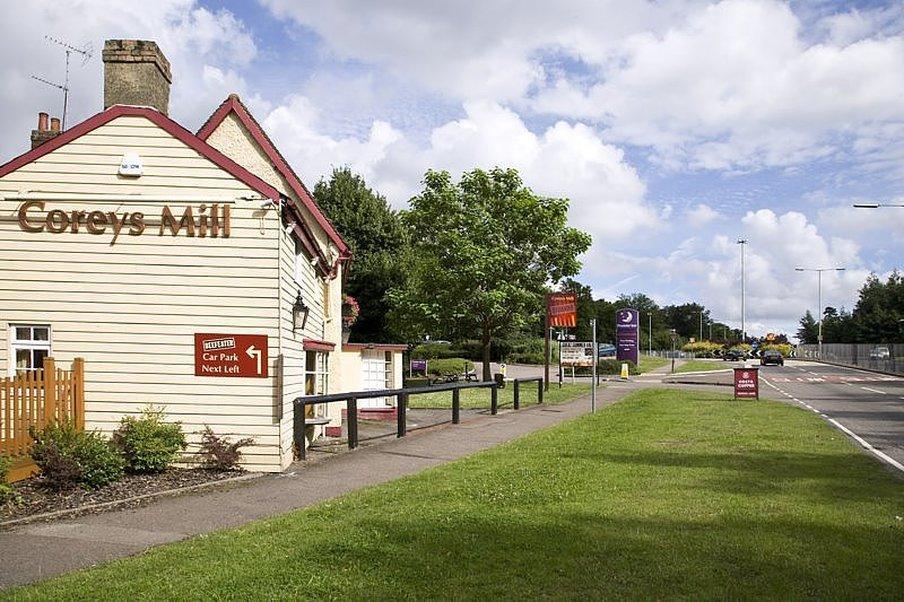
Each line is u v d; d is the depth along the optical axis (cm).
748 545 738
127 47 1465
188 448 1344
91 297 1356
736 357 9950
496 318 4150
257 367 1346
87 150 1370
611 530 800
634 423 1998
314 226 1941
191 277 1362
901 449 1531
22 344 1358
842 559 691
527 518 856
